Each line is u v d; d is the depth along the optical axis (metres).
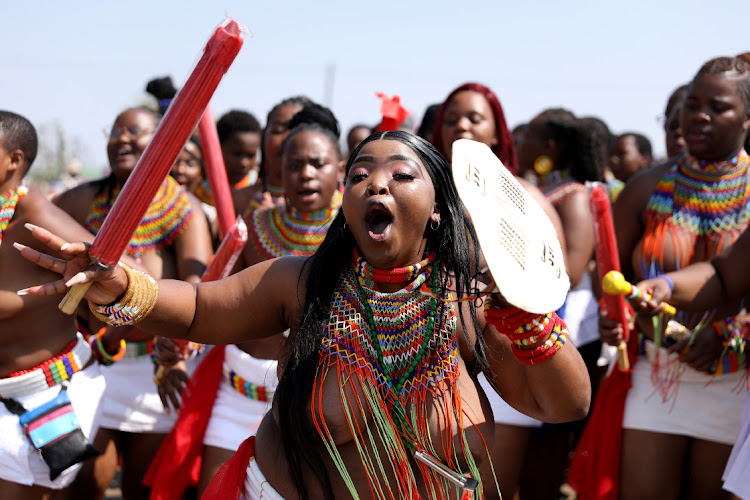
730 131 5.87
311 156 6.12
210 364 6.19
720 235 5.96
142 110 6.73
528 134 8.00
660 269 6.07
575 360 3.26
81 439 5.27
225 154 9.74
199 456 6.10
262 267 3.62
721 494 5.89
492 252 3.00
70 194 6.86
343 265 3.51
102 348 5.79
